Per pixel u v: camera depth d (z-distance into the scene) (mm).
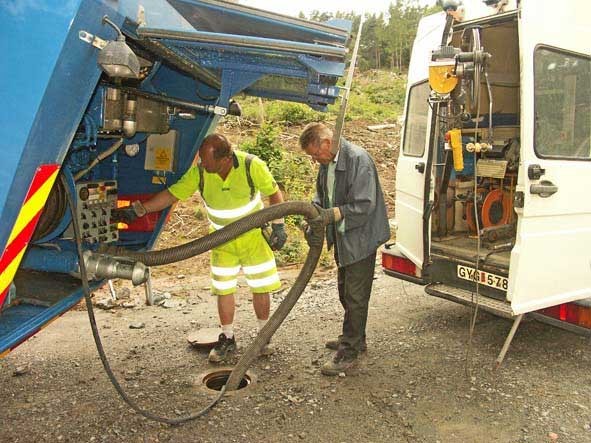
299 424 3385
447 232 5457
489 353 4414
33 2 2188
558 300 4066
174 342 4668
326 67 2730
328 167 4004
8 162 2170
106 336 4770
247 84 3293
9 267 2301
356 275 3996
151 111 3488
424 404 3627
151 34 2713
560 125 3988
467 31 4281
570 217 4055
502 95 5879
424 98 4996
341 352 4086
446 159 5031
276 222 4238
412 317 5258
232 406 3588
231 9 2916
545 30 3838
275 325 3664
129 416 3449
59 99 2287
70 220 3111
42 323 2910
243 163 4086
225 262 4230
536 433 3287
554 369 4121
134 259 3145
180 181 4039
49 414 3459
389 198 10766
